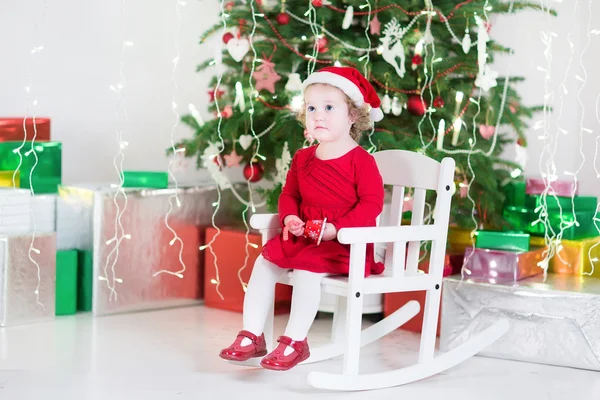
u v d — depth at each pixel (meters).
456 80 3.11
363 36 3.08
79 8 3.81
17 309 2.89
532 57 3.76
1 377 2.28
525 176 3.31
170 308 3.25
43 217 3.10
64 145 3.82
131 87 3.96
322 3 2.94
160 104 4.04
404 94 2.98
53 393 2.15
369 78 3.00
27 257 2.90
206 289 3.29
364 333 2.63
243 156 3.22
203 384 2.26
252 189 3.49
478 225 3.07
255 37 3.27
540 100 3.76
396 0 2.99
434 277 2.40
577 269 2.86
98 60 3.88
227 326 2.96
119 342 2.70
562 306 2.54
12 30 3.66
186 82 4.06
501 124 3.14
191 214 3.29
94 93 3.88
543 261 2.75
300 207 2.43
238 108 3.17
